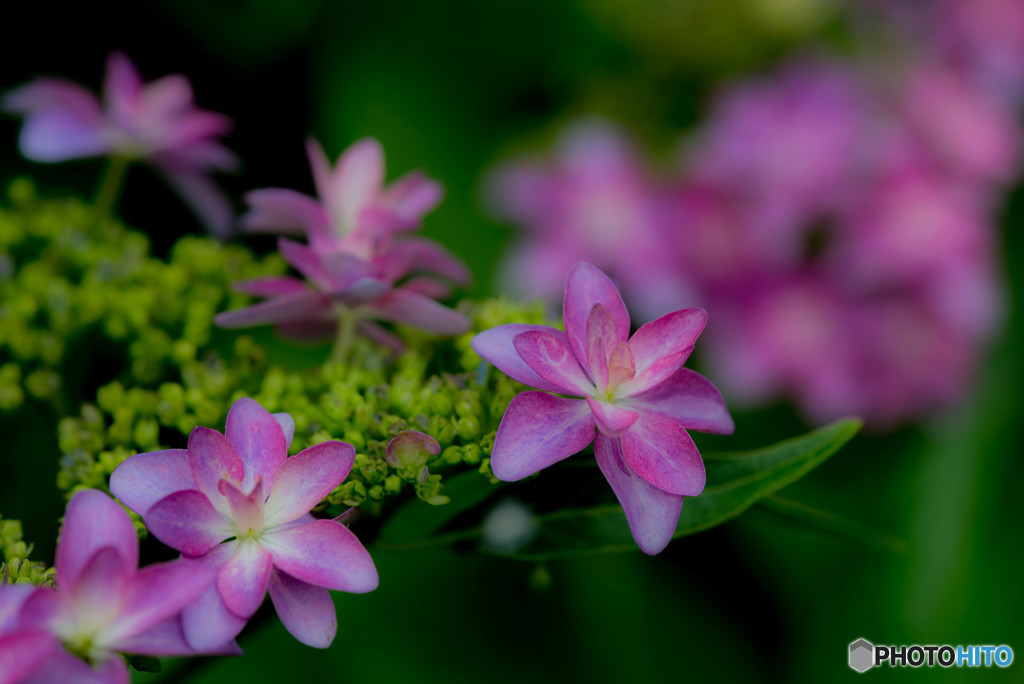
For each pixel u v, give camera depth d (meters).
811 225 0.78
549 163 0.85
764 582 0.79
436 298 0.51
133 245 0.55
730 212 0.78
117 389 0.51
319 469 0.45
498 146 0.89
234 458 0.45
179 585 0.43
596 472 0.48
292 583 0.44
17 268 0.56
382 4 0.87
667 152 0.85
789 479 0.47
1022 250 0.89
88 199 0.74
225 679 0.66
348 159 0.52
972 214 0.78
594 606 0.77
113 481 0.45
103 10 0.76
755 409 0.84
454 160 0.88
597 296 0.46
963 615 0.77
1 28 0.73
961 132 0.78
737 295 0.79
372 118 0.86
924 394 0.79
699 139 0.82
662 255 0.80
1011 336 0.85
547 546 0.48
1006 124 0.81
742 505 0.47
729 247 0.78
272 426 0.45
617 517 0.48
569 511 0.48
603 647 0.76
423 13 0.88
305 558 0.44
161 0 0.77
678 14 0.82
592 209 0.83
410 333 0.51
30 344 0.53
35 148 0.56
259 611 0.48
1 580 0.45
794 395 0.81
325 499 0.47
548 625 0.76
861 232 0.77
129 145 0.57
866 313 0.78
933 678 0.75
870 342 0.77
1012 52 0.82
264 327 0.71
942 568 0.78
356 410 0.48
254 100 0.82
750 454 0.47
